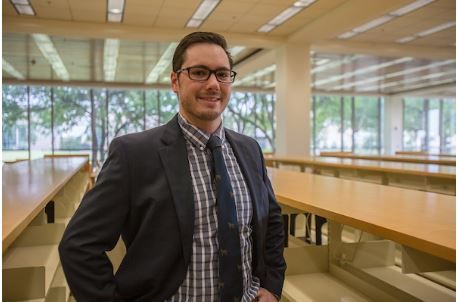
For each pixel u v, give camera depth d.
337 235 2.15
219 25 7.32
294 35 7.86
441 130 17.38
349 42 8.48
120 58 9.72
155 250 1.06
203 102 1.13
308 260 2.12
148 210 1.06
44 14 6.51
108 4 6.10
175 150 1.12
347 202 1.61
